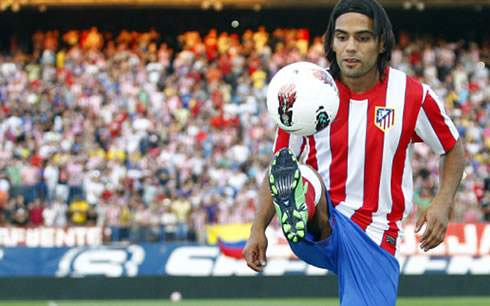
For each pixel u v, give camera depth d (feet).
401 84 40.01
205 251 129.80
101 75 201.87
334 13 38.93
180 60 207.72
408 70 214.69
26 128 186.91
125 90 197.67
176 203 153.79
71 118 188.14
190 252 129.80
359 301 40.11
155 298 128.77
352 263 40.57
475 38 231.50
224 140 183.42
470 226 130.72
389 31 38.75
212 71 207.51
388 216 40.88
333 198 40.91
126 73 202.59
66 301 127.24
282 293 129.59
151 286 129.08
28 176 165.89
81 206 160.66
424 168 171.83
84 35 217.97
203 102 196.95
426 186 166.91
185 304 122.42
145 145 182.50
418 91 39.91
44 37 217.15
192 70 206.80
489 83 212.02
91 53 208.44
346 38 38.29
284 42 219.61
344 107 40.06
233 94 203.72
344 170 40.37
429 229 40.24
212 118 190.29
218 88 202.39
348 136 40.01
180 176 172.55
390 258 40.81
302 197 36.81
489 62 221.87
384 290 40.27
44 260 128.67
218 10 224.94
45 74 202.80
